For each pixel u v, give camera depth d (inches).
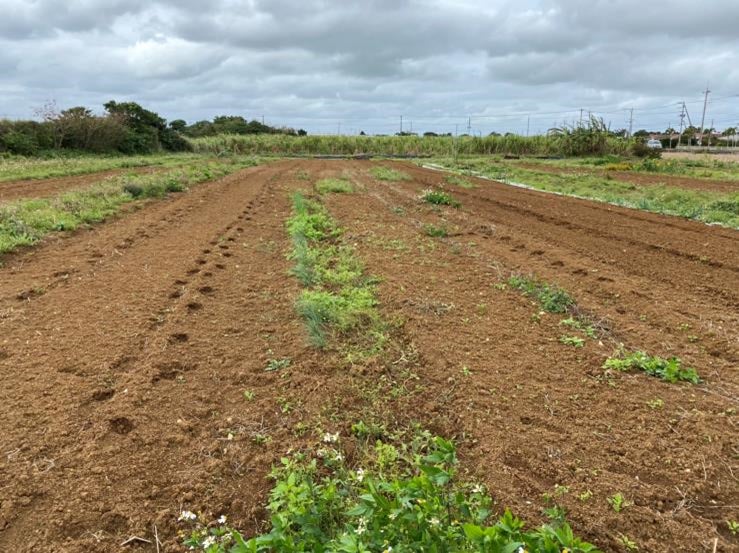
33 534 95.8
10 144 1044.5
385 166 1046.4
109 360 160.6
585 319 199.5
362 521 79.1
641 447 122.9
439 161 1275.8
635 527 99.0
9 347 168.7
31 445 119.8
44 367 155.8
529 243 323.3
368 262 274.8
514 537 71.2
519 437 125.3
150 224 363.9
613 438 126.3
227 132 2284.7
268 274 255.9
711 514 104.0
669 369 155.0
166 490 107.7
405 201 500.1
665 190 629.9
